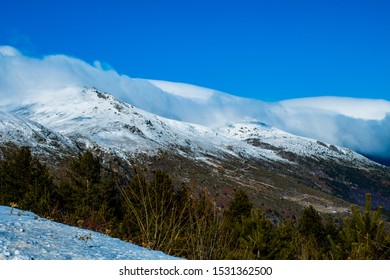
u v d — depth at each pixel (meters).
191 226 10.13
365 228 11.58
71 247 7.66
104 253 7.71
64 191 35.97
